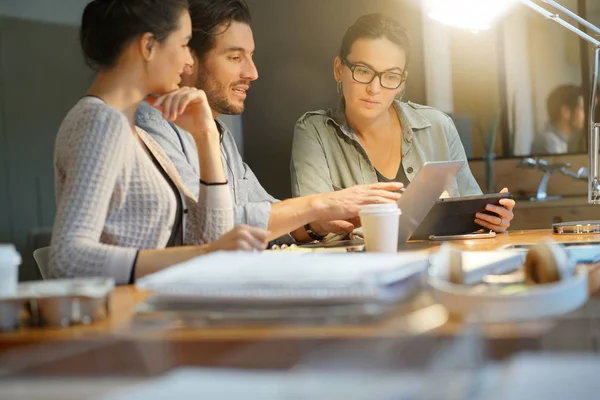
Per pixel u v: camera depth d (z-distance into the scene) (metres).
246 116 3.85
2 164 4.34
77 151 1.50
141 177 1.69
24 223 4.40
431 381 0.70
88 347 0.82
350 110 2.80
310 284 0.87
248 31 2.57
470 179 2.90
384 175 2.85
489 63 3.65
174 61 1.71
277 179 3.85
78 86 4.48
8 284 0.97
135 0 1.64
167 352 0.81
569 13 2.14
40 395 0.74
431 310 0.90
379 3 3.72
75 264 1.43
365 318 0.85
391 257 1.04
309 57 3.79
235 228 1.46
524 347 0.76
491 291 0.97
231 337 0.80
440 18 2.52
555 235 2.06
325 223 2.35
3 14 4.34
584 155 3.58
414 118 2.86
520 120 3.64
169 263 1.43
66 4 4.45
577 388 0.69
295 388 0.69
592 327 0.80
